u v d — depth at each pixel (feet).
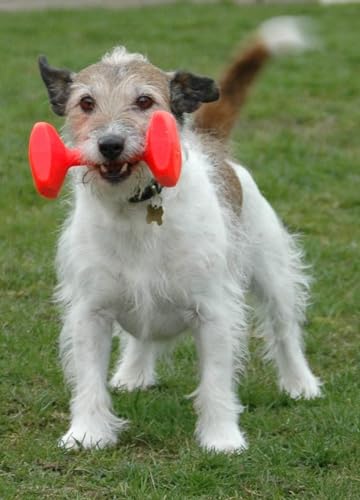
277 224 31.86
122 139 24.14
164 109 25.96
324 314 37.32
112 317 26.84
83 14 99.19
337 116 64.90
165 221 25.41
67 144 26.78
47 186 24.84
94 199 25.43
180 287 25.94
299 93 69.62
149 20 95.76
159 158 23.59
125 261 25.76
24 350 32.78
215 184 27.73
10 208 46.98
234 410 27.02
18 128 58.13
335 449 25.86
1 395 29.81
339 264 41.75
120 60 26.78
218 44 83.82
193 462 25.14
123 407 28.78
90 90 25.80
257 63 31.73
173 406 28.78
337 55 81.20
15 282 39.06
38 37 85.76
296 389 31.27
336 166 54.19
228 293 27.14
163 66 73.82
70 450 25.98
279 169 53.11
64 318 29.01
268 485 24.20
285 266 31.83
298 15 100.83
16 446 26.43
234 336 27.20
